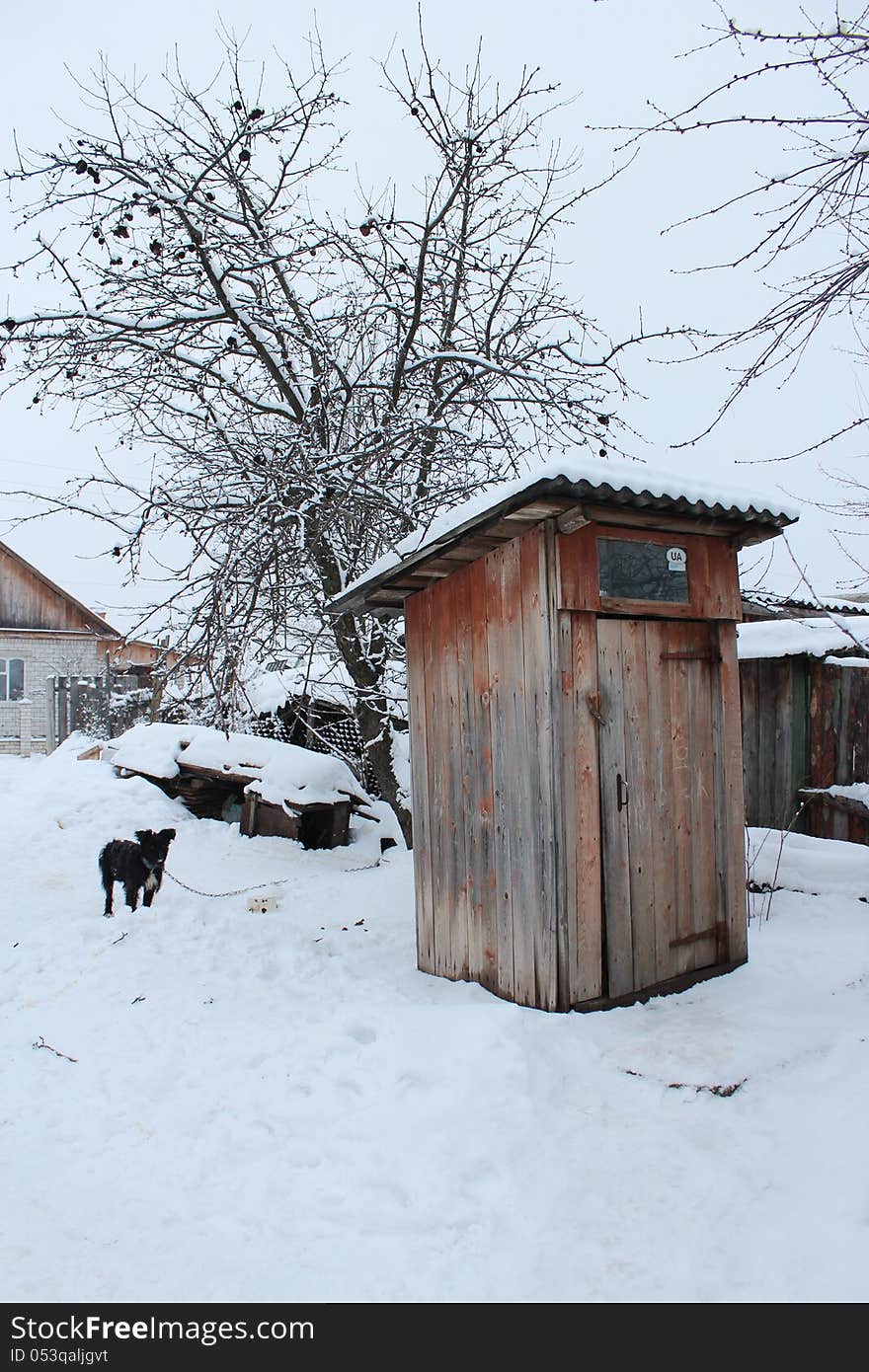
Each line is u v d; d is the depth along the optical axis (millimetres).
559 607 3670
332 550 6855
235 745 8898
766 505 3900
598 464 3455
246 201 6680
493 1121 2914
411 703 4727
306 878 6922
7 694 19750
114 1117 3174
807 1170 2574
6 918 5918
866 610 6250
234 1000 4320
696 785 4230
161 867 6156
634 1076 3160
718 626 4316
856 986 3807
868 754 5793
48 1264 2359
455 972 4359
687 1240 2357
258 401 7293
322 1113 3119
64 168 5812
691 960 4121
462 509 3771
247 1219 2557
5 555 19719
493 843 4059
